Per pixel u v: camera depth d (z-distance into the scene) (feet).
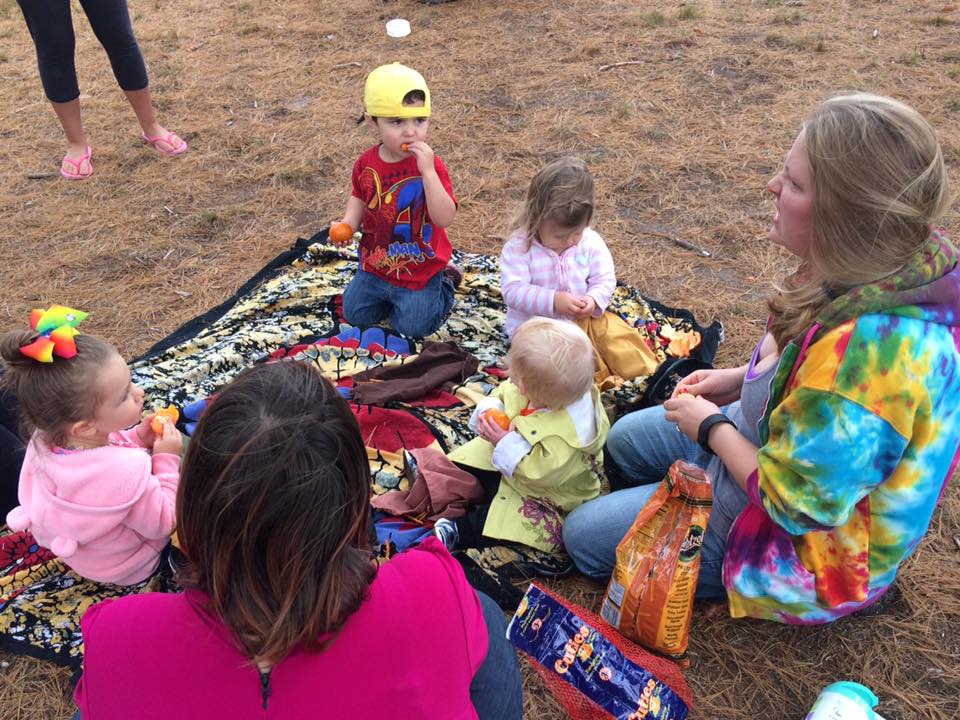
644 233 14.57
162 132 17.83
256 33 24.52
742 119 18.04
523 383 8.09
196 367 11.30
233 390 3.89
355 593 4.00
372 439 10.25
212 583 3.82
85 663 4.02
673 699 6.84
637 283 13.33
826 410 5.69
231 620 3.81
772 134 17.35
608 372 11.14
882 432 5.64
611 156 16.92
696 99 19.02
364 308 12.39
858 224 5.52
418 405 10.84
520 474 8.29
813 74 19.76
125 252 14.65
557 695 6.91
